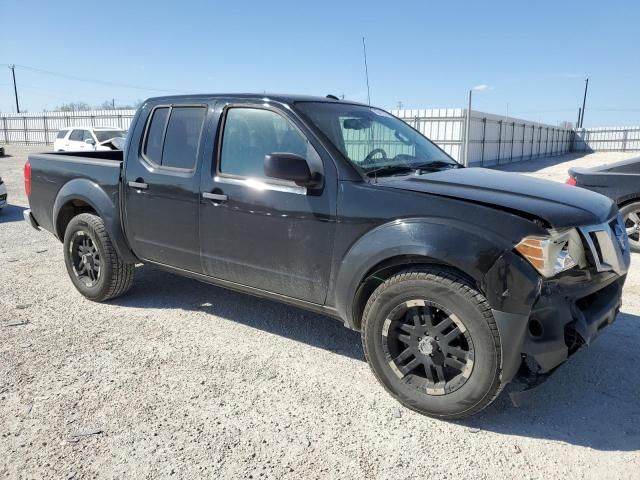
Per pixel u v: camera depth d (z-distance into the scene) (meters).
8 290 5.25
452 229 2.80
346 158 3.29
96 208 4.59
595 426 2.96
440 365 2.95
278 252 3.50
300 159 3.16
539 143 47.34
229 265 3.81
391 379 3.11
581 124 75.06
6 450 2.71
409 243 2.87
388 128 4.08
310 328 4.33
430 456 2.69
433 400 2.96
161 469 2.57
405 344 3.08
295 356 3.81
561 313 2.77
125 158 4.41
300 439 2.82
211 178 3.79
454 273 2.82
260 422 2.97
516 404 2.83
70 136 21.02
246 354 3.84
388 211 3.02
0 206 9.98
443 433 2.89
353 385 3.40
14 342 4.00
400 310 3.00
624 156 49.38
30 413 3.04
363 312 3.23
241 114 3.75
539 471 2.58
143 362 3.69
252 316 4.58
